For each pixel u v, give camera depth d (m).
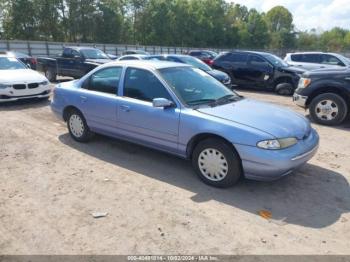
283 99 11.73
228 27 77.31
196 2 69.62
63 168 4.91
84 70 14.17
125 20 61.91
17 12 47.50
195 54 28.95
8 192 4.15
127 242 3.16
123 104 5.03
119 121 5.15
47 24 50.53
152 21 61.53
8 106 9.35
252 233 3.32
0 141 6.14
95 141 6.12
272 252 3.03
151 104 4.74
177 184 4.39
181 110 4.42
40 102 9.95
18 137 6.41
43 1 49.34
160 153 5.53
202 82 5.10
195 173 4.73
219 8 73.69
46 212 3.69
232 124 4.02
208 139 4.22
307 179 4.63
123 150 5.67
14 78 9.18
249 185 4.38
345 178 4.69
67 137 6.40
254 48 81.62
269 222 3.53
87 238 3.22
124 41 59.41
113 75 5.34
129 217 3.59
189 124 4.30
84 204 3.86
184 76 5.01
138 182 4.45
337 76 7.36
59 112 6.19
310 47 93.75
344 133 7.01
